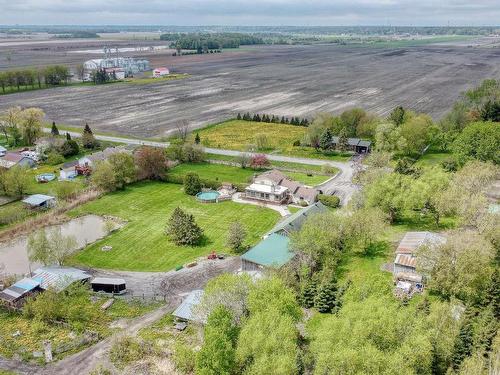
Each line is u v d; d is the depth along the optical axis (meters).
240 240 85.69
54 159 136.00
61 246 80.31
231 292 57.97
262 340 48.16
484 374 46.66
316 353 48.97
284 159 140.50
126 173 117.44
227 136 165.50
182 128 175.75
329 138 143.88
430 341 48.84
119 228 95.81
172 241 90.38
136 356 58.56
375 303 51.75
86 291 72.00
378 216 82.88
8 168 117.00
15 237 92.25
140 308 69.19
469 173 99.69
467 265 63.78
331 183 119.81
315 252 74.94
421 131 138.88
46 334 63.28
